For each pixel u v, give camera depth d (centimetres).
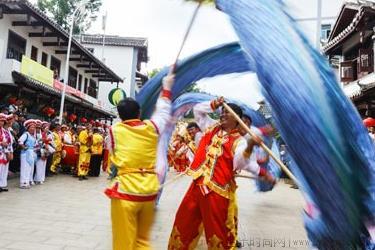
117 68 3083
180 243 368
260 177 387
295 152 346
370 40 1446
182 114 538
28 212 666
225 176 360
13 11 1405
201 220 371
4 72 1326
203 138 396
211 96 536
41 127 1059
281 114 339
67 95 1695
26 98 1567
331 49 1705
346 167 347
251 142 352
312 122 338
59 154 1280
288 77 336
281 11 344
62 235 528
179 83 492
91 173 1295
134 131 329
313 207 366
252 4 346
